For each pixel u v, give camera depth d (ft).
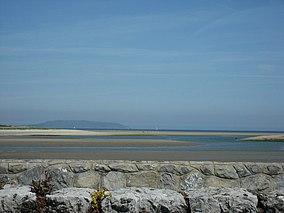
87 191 19.38
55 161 22.20
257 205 18.61
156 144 151.02
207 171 21.81
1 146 128.67
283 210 18.25
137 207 17.90
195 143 168.25
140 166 21.91
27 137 217.56
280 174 21.71
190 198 18.22
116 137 238.68
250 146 146.30
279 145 156.46
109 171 21.94
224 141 197.36
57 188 21.71
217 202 18.03
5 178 22.00
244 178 21.75
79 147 126.41
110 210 17.94
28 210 18.56
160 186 21.75
